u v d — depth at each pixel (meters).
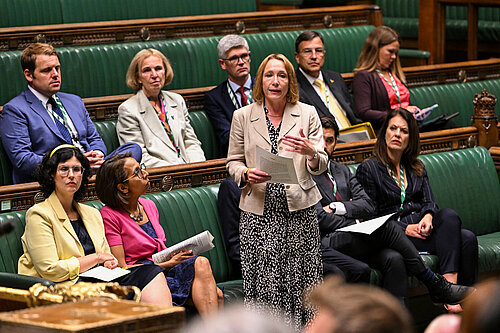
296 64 16.55
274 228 9.45
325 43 16.91
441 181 13.02
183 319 4.75
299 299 9.50
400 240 10.86
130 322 4.52
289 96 9.62
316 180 11.42
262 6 20.14
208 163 11.34
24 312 4.70
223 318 2.53
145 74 12.80
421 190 11.94
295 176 8.91
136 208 9.89
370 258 10.99
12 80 13.70
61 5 15.55
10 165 11.72
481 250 12.12
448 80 16.81
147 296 8.91
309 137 9.62
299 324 9.50
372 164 11.81
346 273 10.60
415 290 11.39
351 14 17.81
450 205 13.04
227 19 16.27
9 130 11.55
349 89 15.62
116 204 9.72
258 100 9.63
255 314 2.59
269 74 9.44
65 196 9.26
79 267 8.98
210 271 9.38
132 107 12.82
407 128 11.73
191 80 15.37
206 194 11.10
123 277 9.14
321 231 11.11
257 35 16.23
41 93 11.89
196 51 15.40
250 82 13.79
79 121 12.20
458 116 16.67
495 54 20.72
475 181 13.35
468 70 17.03
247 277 9.57
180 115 13.14
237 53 13.55
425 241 11.58
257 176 9.12
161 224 10.56
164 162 12.52
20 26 15.12
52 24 15.48
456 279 11.30
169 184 11.07
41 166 9.23
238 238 10.83
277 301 9.45
